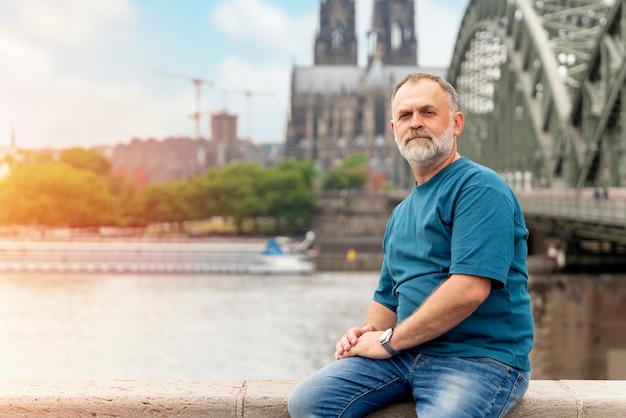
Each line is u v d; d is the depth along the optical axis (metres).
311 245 157.75
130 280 97.62
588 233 53.72
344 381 6.07
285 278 103.88
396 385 6.13
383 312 6.73
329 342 57.34
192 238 160.62
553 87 68.25
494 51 98.81
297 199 175.25
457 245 5.82
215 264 109.25
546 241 87.06
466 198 5.91
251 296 83.25
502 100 92.50
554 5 76.69
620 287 65.69
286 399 6.21
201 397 6.23
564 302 58.91
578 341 44.81
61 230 188.12
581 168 62.72
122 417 6.22
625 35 51.66
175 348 54.62
